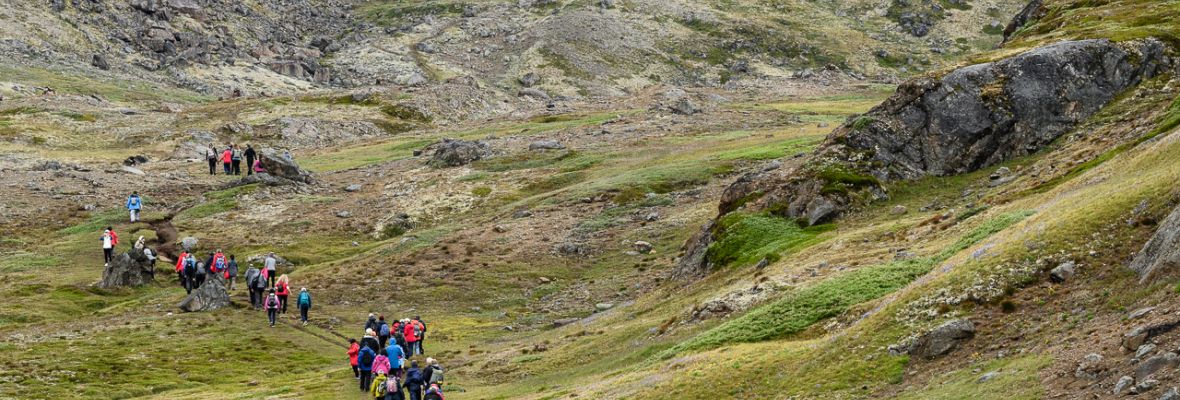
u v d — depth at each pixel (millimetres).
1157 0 74125
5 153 99750
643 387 27266
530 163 89375
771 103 136125
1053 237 25656
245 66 190625
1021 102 50938
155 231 70500
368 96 141250
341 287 56531
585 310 49219
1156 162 30266
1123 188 27516
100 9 197125
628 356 33656
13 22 175750
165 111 131875
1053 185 39344
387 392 28359
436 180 84438
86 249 65500
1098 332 19953
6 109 123500
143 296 56094
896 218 43812
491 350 41656
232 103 137375
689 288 43125
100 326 48250
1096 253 24172
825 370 24281
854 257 36375
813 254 39250
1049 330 21594
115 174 87875
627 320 41625
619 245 61000
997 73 52281
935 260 31375
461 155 90812
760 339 29578
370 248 66500
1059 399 17438
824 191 46812
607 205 69812
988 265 25688
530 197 76312
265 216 74250
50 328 48031
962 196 45812
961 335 22844
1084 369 18172
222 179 87812
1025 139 50188
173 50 190125
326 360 42594
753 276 39156
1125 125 46906
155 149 107562
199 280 55250
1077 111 51250
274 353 43562
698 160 81062
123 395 36000
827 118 112875
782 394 23844
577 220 67000
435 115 137000
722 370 26469
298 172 85812
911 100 51656
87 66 167625
